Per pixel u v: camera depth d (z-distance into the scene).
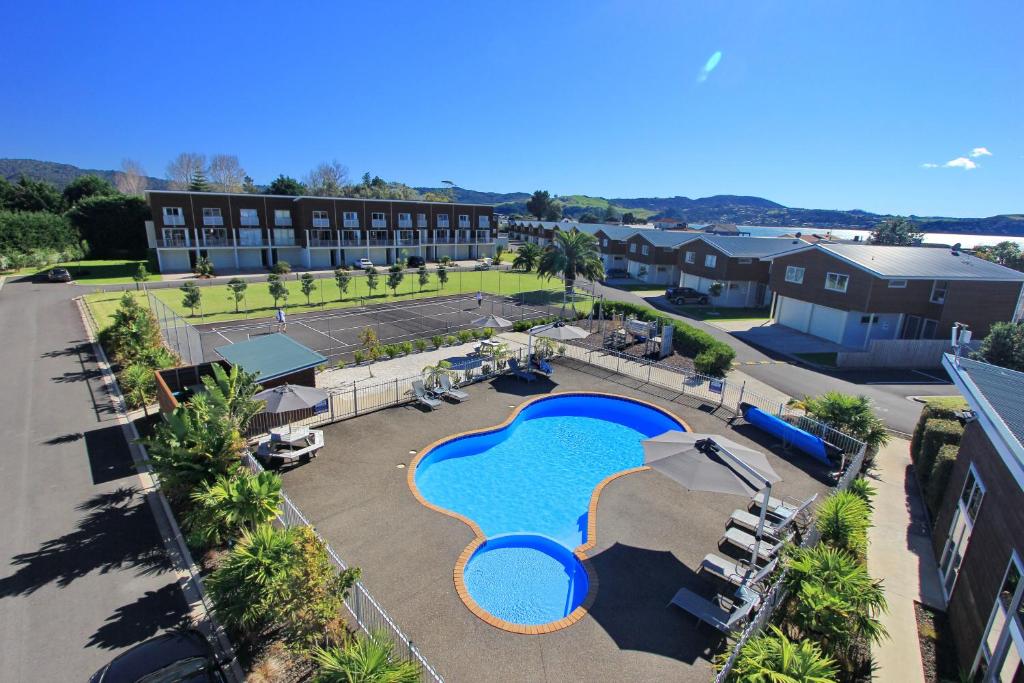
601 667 9.24
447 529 13.27
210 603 10.78
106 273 57.78
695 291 51.28
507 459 18.33
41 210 79.94
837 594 9.63
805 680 7.77
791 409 22.11
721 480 11.05
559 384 24.44
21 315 35.25
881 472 17.67
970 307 33.66
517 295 53.06
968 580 10.37
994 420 9.11
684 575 11.72
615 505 14.52
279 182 106.56
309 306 44.75
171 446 13.01
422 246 82.00
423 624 10.10
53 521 13.45
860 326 35.81
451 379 23.30
